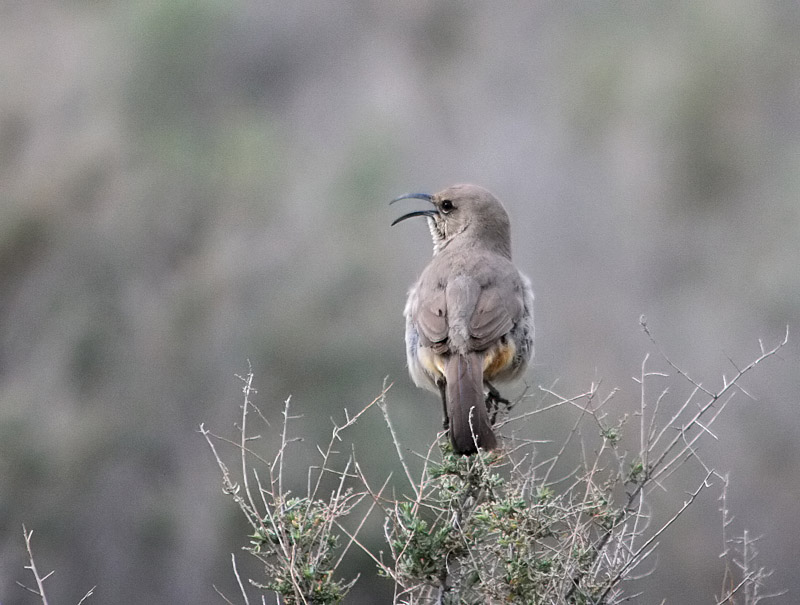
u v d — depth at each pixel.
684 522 18.27
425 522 7.91
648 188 30.42
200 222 23.86
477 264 10.66
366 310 21.66
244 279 22.22
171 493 19.14
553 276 28.25
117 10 28.67
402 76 31.34
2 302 21.56
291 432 18.58
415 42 33.03
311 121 29.92
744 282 27.83
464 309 10.11
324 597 7.73
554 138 30.89
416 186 28.62
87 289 22.09
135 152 25.42
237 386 20.25
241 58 30.52
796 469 22.59
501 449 8.49
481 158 30.23
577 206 29.78
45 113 26.34
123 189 23.78
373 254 23.06
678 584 17.81
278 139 27.78
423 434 18.23
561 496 8.04
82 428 19.69
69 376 20.88
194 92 27.64
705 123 31.03
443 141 30.62
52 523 18.58
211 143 26.16
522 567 7.74
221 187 24.38
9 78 26.67
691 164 30.81
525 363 10.51
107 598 18.25
